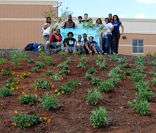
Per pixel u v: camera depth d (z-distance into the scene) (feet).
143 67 68.85
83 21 84.74
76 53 78.02
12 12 172.45
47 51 80.84
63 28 83.51
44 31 82.99
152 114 48.88
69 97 54.13
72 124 47.75
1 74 63.82
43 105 50.85
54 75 62.13
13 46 172.45
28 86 58.75
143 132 45.73
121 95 54.80
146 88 56.08
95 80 58.70
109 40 83.92
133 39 186.91
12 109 51.37
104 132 46.09
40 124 47.75
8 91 55.36
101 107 49.60
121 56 78.64
